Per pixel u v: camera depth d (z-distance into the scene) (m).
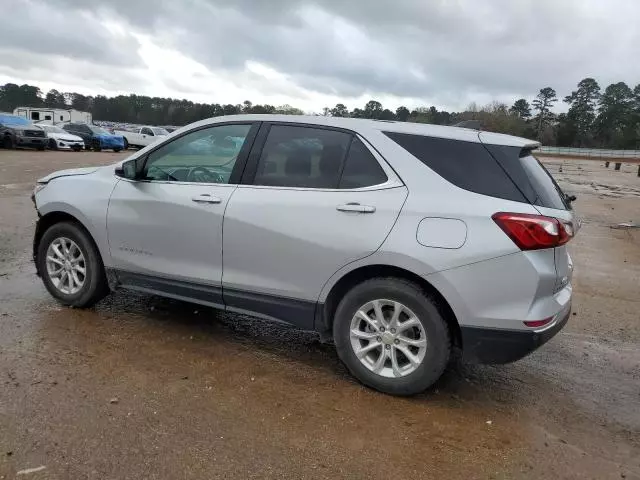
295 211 3.81
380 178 3.66
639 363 4.58
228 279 4.12
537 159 3.97
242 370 3.99
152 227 4.39
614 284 7.11
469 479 2.90
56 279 4.96
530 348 3.38
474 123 4.04
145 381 3.71
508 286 3.32
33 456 2.83
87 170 5.07
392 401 3.67
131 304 5.20
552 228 3.32
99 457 2.87
